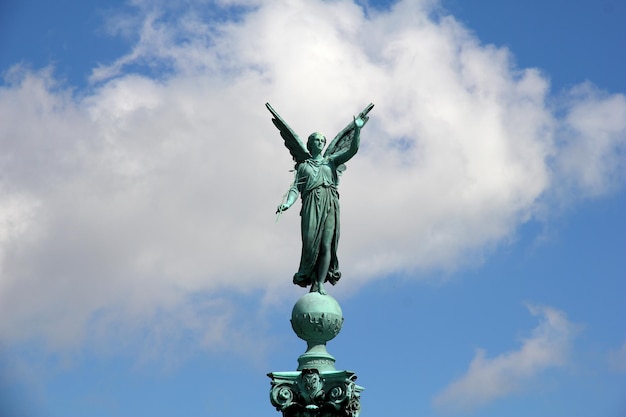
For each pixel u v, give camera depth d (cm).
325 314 4588
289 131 4900
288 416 4491
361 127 4838
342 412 4453
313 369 4462
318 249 4725
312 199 4766
